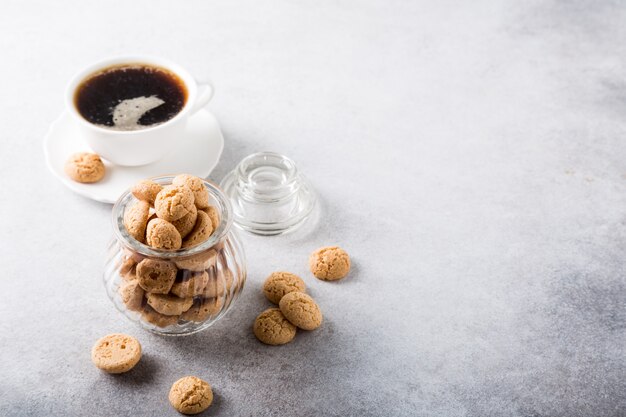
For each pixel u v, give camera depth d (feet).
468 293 2.23
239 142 2.55
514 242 2.37
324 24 3.05
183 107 2.33
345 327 2.14
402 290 2.23
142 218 1.91
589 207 2.49
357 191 2.46
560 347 2.15
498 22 3.14
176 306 1.97
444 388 2.04
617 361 2.13
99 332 2.09
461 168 2.56
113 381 2.01
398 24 3.09
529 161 2.60
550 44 3.06
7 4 2.99
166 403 1.98
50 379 2.01
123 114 2.29
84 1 3.05
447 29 3.08
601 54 3.03
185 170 2.36
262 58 2.87
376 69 2.88
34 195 2.36
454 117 2.72
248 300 2.18
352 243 2.32
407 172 2.53
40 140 2.51
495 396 2.04
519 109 2.77
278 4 3.12
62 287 2.17
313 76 2.82
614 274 2.32
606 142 2.69
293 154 2.54
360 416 1.98
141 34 2.93
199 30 2.97
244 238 2.31
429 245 2.34
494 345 2.13
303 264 2.27
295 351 2.09
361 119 2.68
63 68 2.76
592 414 2.03
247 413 1.97
